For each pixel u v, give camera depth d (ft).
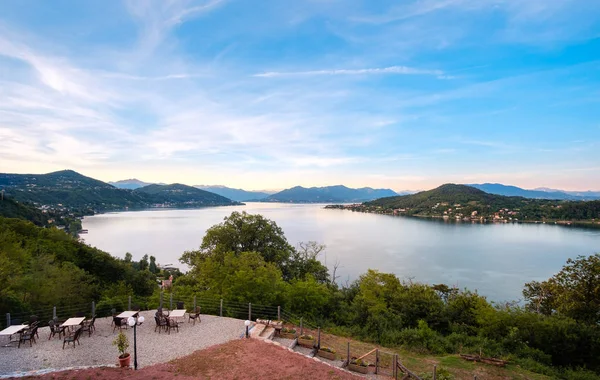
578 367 76.07
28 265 131.34
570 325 82.79
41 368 45.80
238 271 89.66
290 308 87.86
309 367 47.98
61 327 57.98
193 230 632.38
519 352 79.46
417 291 107.55
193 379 42.75
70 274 134.51
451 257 343.87
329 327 87.97
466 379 62.13
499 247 402.52
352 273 274.16
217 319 71.87
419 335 82.33
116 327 64.49
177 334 61.82
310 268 150.71
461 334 89.25
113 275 221.05
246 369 46.11
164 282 248.93
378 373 57.88
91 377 41.45
